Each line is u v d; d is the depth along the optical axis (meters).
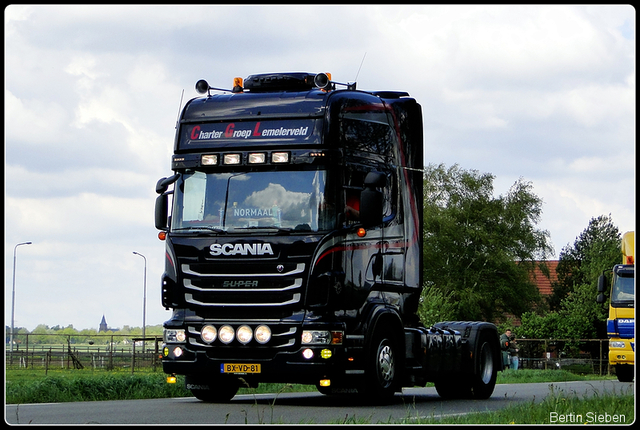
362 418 10.18
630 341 27.73
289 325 12.58
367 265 13.36
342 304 12.76
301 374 12.51
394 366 13.88
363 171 13.48
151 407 12.80
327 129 12.91
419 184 14.91
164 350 13.21
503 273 76.88
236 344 12.73
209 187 13.27
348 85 14.43
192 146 13.48
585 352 63.78
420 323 14.98
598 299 28.72
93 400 15.56
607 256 85.56
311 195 12.78
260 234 12.80
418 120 15.05
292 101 13.23
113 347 44.22
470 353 16.34
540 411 11.16
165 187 13.49
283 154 12.91
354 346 12.88
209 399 14.34
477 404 14.69
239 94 13.66
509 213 77.38
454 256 76.38
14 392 15.27
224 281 12.89
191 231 13.19
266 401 14.49
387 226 13.91
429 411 12.54
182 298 13.11
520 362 50.78
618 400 12.73
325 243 12.60
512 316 82.06
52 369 43.38
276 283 12.66
